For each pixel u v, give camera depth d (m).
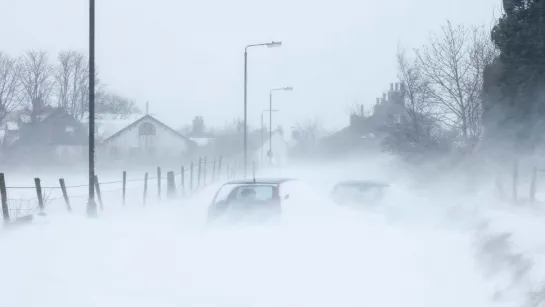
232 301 9.52
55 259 12.31
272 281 10.62
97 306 9.16
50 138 79.19
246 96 43.19
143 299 9.60
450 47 40.28
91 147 20.33
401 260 12.19
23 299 9.47
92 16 20.28
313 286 10.33
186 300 9.55
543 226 13.41
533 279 9.09
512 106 33.78
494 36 35.03
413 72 41.75
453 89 40.22
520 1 33.84
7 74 85.69
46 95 89.44
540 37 32.91
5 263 11.89
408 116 42.97
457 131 41.31
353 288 10.21
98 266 11.76
